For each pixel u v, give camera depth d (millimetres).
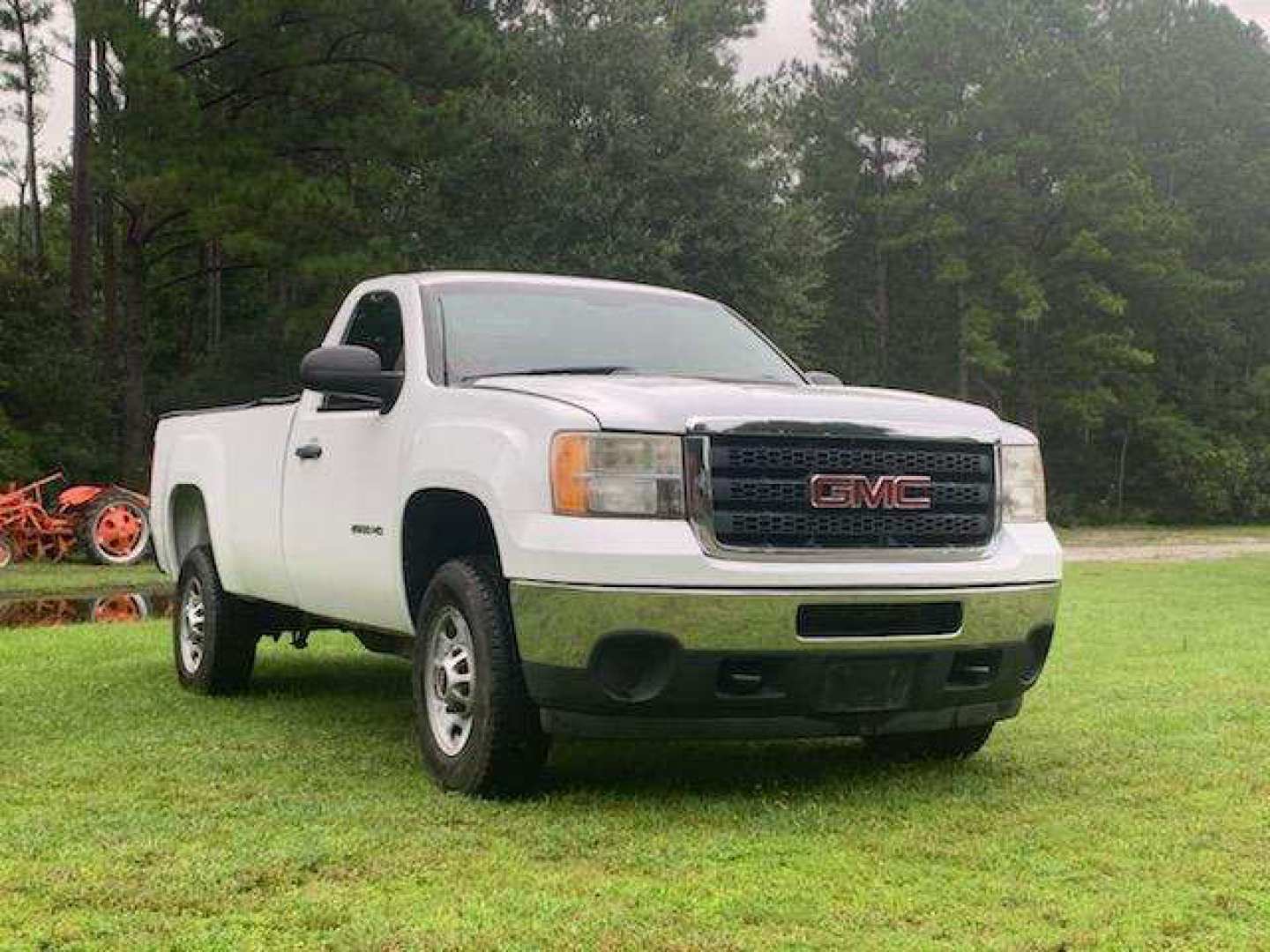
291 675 8766
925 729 5344
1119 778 5738
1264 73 59375
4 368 27031
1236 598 14977
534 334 6273
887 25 55281
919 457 5305
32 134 42312
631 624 4812
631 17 34656
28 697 7625
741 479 5008
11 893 3984
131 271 30016
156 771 5668
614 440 4934
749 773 5805
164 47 25719
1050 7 52688
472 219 32750
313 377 5938
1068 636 11055
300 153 30766
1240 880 4270
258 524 7152
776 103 38719
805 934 3689
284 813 4945
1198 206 58594
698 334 6770
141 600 14234
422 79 30234
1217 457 51750
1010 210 50938
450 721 5449
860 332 57156
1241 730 6863
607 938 3629
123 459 29047
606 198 32438
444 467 5445
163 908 3867
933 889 4125
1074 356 51781
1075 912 3912
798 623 4961
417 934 3637
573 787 5461
